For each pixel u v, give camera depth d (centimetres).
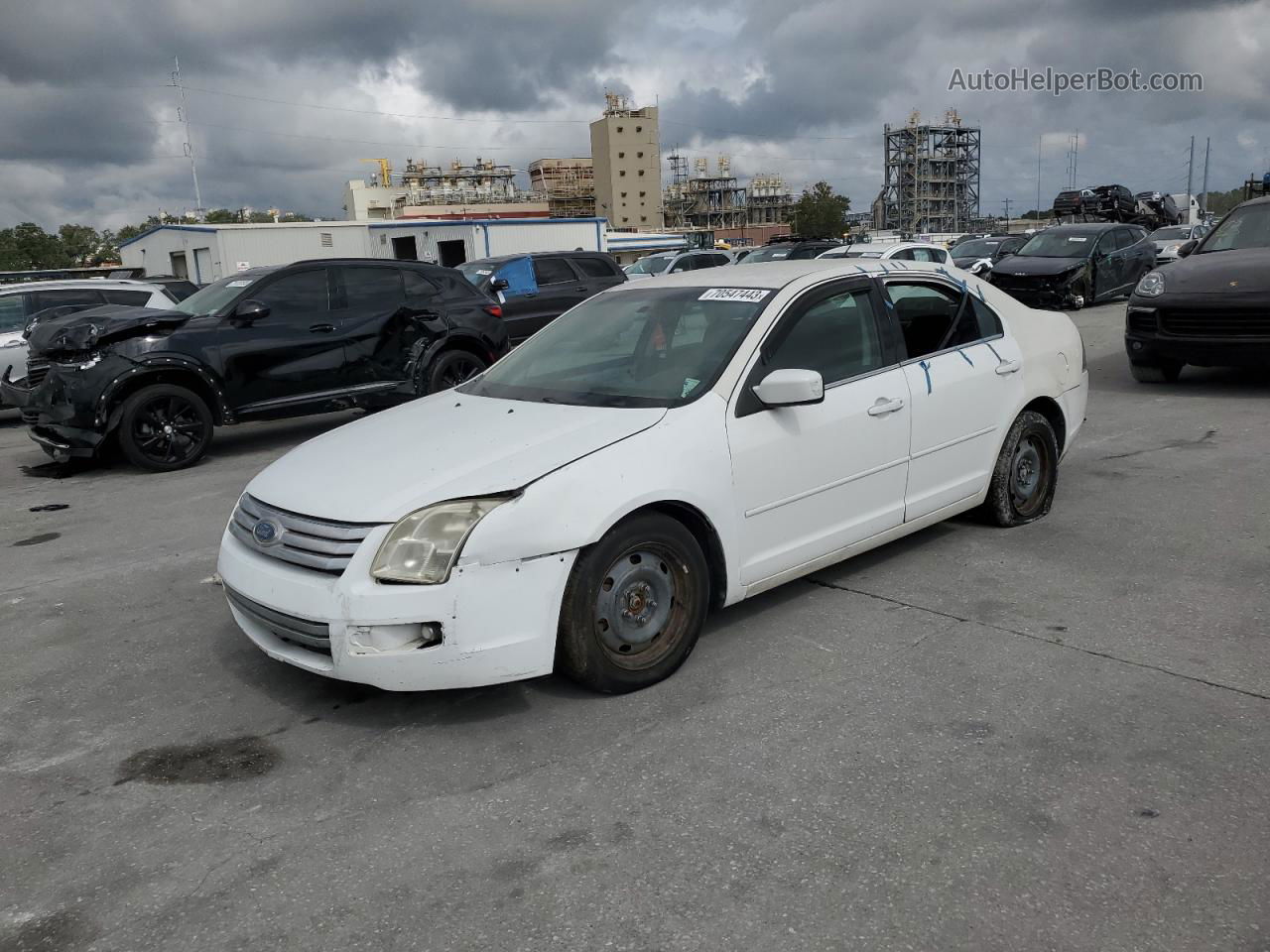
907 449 469
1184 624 416
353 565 333
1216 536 528
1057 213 3725
